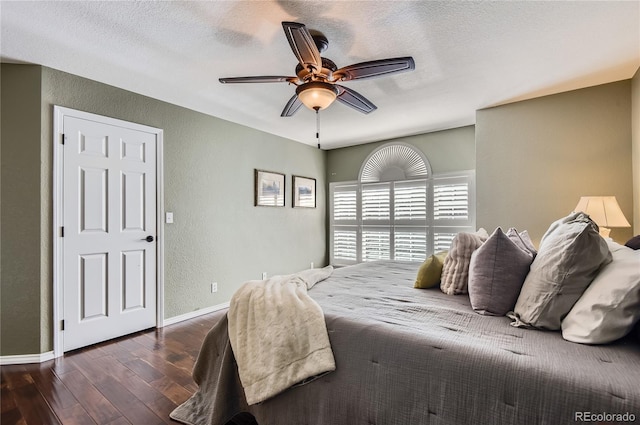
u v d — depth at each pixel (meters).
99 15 1.82
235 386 1.56
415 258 4.61
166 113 3.23
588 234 1.17
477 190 3.44
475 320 1.35
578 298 1.18
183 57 2.33
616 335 1.03
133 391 1.92
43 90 2.43
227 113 3.61
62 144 2.52
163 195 3.17
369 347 1.23
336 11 1.81
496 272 1.45
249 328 1.49
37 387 1.98
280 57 2.33
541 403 0.88
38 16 1.82
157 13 1.81
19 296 2.35
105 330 2.73
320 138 4.80
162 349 2.57
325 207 5.62
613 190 2.79
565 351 1.02
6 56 2.28
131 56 2.31
